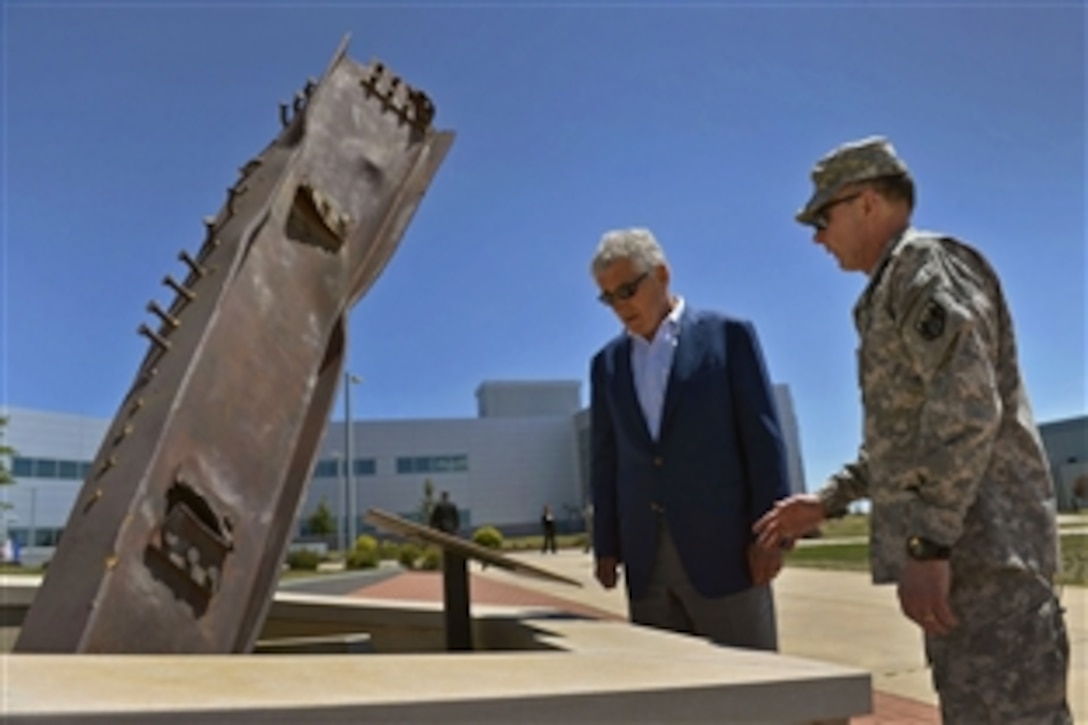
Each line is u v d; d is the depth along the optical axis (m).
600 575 2.85
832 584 9.29
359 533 70.00
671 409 2.53
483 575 16.11
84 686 0.91
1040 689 1.60
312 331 2.18
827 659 4.80
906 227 1.93
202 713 0.86
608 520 2.85
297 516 1.96
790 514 2.08
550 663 1.28
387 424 72.50
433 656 1.31
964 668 1.66
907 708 3.65
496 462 73.88
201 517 1.67
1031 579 1.66
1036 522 1.70
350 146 2.60
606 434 2.91
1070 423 43.03
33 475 58.06
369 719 0.93
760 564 2.40
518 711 1.01
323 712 0.91
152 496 1.58
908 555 1.59
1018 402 1.76
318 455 2.11
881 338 1.78
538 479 74.38
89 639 1.37
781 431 2.53
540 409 90.00
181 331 1.91
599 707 1.06
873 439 1.79
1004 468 1.72
